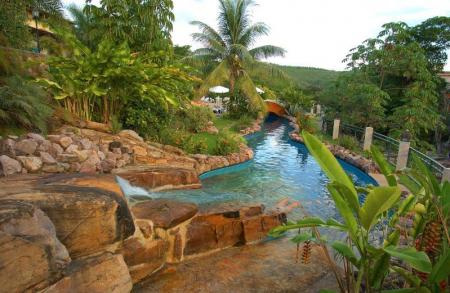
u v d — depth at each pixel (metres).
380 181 9.63
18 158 5.66
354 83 16.25
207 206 5.87
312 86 35.91
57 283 2.86
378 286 2.64
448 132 17.58
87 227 3.58
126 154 8.23
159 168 7.95
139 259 4.15
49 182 4.52
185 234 4.85
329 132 19.88
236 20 22.02
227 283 4.16
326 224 2.71
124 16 10.92
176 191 7.30
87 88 8.41
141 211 4.79
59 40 13.58
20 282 2.58
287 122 27.95
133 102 10.32
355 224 2.55
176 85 10.41
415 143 14.30
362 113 15.78
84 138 7.83
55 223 3.36
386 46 15.34
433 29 17.89
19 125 6.94
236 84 22.09
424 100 14.27
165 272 4.41
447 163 13.30
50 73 8.98
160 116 10.99
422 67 14.55
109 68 8.57
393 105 16.62
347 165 12.35
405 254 2.15
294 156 13.76
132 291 3.91
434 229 2.60
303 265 4.67
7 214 2.67
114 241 3.86
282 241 5.58
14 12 9.13
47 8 12.64
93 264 3.29
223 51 21.56
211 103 29.22
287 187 9.02
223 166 10.73
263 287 4.08
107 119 9.80
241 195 7.65
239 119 21.94
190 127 14.08
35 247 2.70
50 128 7.67
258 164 11.95
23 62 8.84
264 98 30.64
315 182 9.67
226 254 5.03
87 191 4.04
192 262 4.73
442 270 2.07
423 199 2.73
